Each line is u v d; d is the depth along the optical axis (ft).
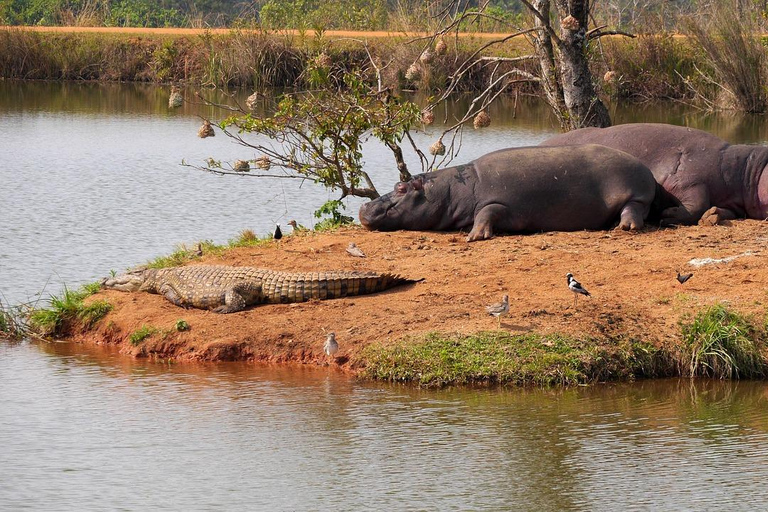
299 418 70.44
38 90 296.30
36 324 92.27
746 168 111.34
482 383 76.74
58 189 160.86
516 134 219.61
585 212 106.01
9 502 58.18
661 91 272.72
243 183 168.66
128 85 310.65
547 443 66.33
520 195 105.70
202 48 312.29
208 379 78.38
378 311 86.17
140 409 72.23
